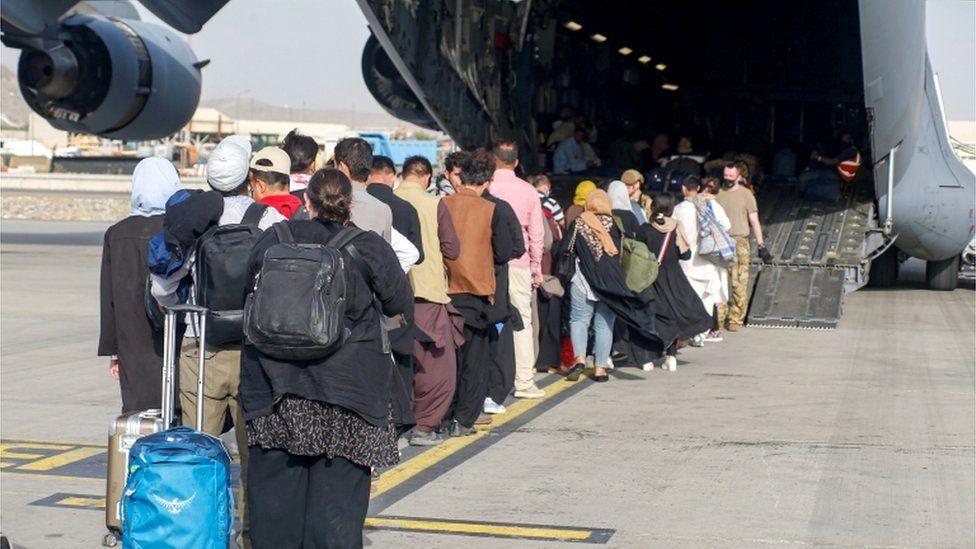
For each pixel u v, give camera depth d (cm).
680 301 1213
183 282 606
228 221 611
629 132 2664
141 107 2286
